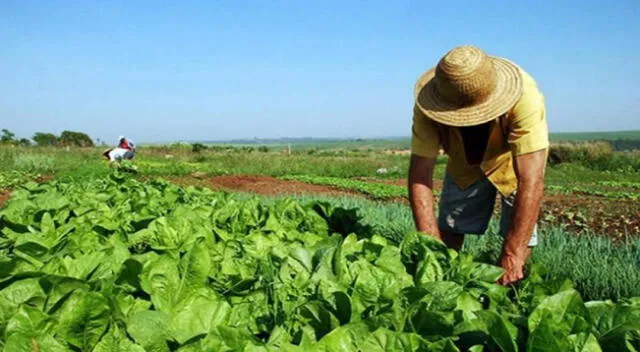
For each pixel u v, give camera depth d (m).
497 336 2.05
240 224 4.80
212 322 2.36
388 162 35.91
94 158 31.94
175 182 20.67
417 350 1.98
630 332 2.19
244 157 36.72
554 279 2.73
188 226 3.98
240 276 2.98
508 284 3.42
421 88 4.12
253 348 1.90
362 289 2.63
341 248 3.12
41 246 3.39
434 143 4.18
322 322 2.35
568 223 11.05
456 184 4.84
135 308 2.48
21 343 1.96
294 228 4.77
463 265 3.08
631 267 5.11
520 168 3.80
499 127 3.98
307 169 31.67
